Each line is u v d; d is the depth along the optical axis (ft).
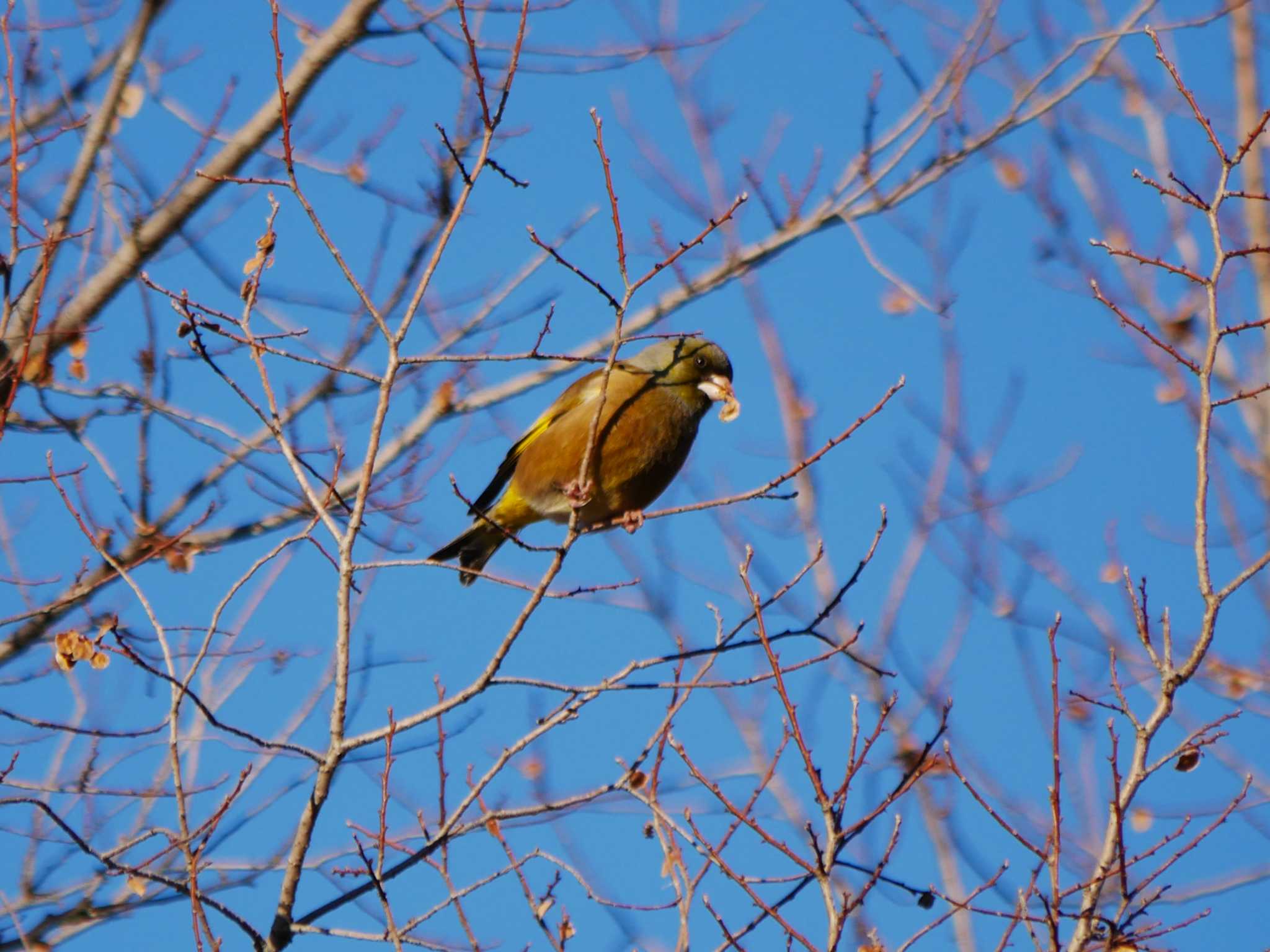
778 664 26.84
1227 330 27.12
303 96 46.70
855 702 26.73
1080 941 25.46
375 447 27.30
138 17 43.09
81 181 42.73
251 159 46.62
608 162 27.07
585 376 41.70
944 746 28.63
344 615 27.43
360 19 45.75
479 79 26.76
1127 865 25.95
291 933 26.99
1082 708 42.34
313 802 27.43
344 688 27.48
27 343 31.45
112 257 44.27
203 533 46.80
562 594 27.94
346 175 46.96
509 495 40.47
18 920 37.24
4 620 35.91
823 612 29.37
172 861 39.60
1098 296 28.32
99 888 38.11
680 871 27.53
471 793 28.14
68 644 26.43
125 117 43.14
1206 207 27.91
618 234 27.35
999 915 27.04
